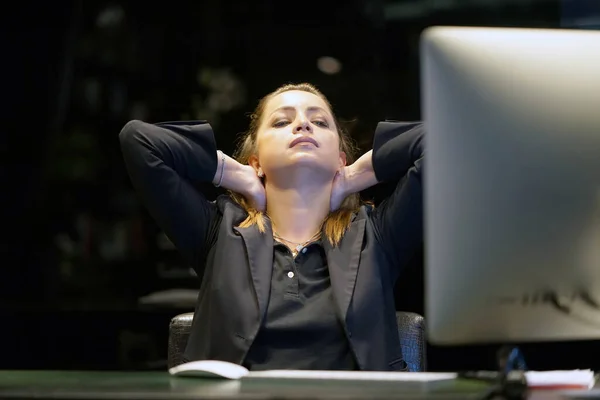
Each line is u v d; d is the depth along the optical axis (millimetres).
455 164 941
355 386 963
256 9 2301
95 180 2357
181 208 1638
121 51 2357
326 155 1655
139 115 2357
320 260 1588
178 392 887
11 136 2352
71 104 2369
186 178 1686
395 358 1516
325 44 2287
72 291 2316
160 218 1648
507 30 964
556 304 967
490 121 938
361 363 1446
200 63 2328
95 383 1011
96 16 2381
